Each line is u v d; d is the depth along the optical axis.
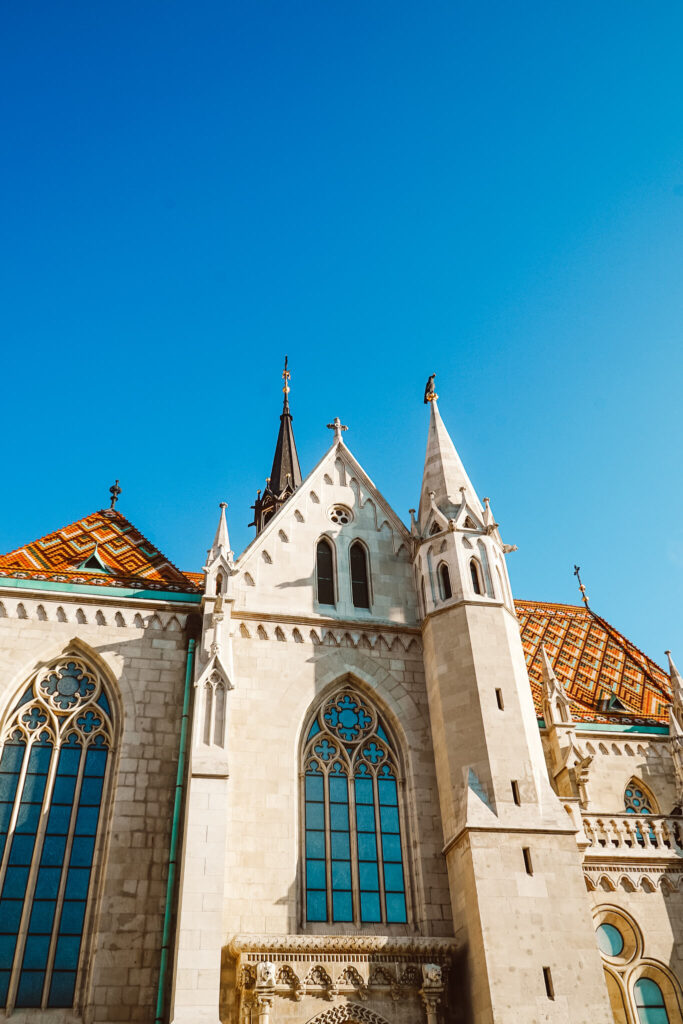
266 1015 28.50
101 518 47.03
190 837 30.48
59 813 33.09
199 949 28.39
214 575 37.97
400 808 36.03
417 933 33.12
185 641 37.94
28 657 35.69
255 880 32.34
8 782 33.28
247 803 33.94
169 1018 29.17
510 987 29.19
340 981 30.09
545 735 44.97
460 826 32.94
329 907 33.03
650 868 38.59
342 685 38.47
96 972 29.89
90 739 34.94
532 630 57.62
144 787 33.94
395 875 34.47
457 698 36.50
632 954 36.72
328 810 35.28
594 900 37.47
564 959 30.03
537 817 33.09
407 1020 30.09
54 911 31.16
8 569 38.47
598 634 59.34
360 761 36.84
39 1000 29.56
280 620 38.91
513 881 31.38
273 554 41.22
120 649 36.91
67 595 37.31
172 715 35.91
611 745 48.12
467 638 37.81
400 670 39.25
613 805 46.12
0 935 30.38
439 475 44.91
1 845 31.97
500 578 41.19
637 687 53.47
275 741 35.69
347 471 45.62
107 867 31.89
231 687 34.44
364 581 42.34
